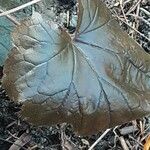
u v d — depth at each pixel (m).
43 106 0.14
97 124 0.14
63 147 0.16
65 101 0.14
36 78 0.14
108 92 0.14
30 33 0.14
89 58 0.14
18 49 0.14
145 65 0.15
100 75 0.14
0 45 0.16
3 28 0.16
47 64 0.14
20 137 0.16
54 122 0.14
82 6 0.14
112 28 0.15
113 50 0.15
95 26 0.15
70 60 0.14
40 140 0.16
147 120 0.17
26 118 0.14
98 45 0.14
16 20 0.16
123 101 0.14
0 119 0.16
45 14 0.17
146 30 0.18
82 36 0.14
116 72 0.15
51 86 0.14
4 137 0.16
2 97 0.16
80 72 0.14
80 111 0.14
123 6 0.18
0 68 0.16
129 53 0.15
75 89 0.14
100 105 0.14
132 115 0.15
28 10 0.17
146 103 0.15
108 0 0.18
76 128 0.14
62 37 0.14
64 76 0.14
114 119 0.14
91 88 0.14
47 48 0.14
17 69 0.14
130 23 0.18
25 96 0.14
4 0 0.16
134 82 0.15
